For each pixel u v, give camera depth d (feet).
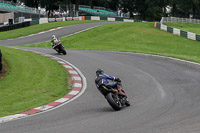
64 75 72.02
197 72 74.08
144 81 64.28
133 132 30.40
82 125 33.88
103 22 264.52
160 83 61.87
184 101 45.60
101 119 36.52
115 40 171.22
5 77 65.98
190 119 34.58
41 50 116.78
